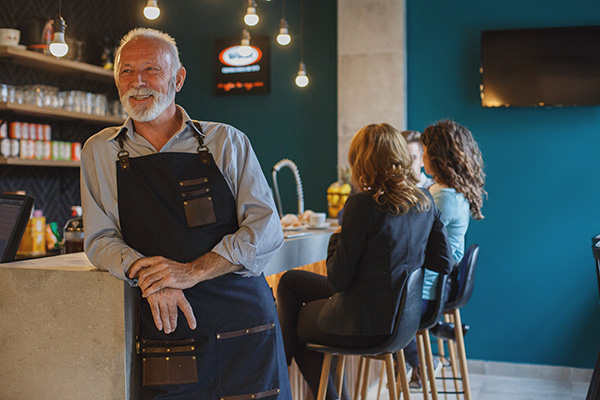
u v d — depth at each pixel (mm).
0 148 4516
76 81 5469
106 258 2049
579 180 4781
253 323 2121
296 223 3971
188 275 2020
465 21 4992
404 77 5070
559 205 4824
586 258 4781
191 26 5863
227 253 2066
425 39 5090
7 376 2223
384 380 4691
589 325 4785
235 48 5711
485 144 4961
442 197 3305
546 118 4828
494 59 4840
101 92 5738
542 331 4883
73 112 4891
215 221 2115
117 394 2092
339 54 5168
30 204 2355
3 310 2215
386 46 5051
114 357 2088
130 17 5977
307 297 3068
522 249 4902
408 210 2590
